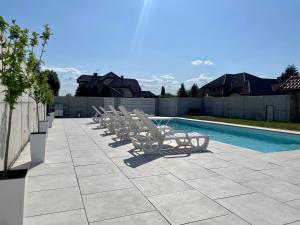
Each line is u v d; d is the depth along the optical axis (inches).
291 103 612.4
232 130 550.6
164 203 133.1
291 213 121.3
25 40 125.3
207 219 115.6
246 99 740.7
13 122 228.1
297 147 393.1
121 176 179.6
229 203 132.9
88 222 112.9
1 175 107.8
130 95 1825.8
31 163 217.3
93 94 1647.4
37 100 313.4
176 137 261.7
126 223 112.0
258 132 482.9
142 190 151.9
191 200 136.9
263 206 129.3
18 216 92.9
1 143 185.5
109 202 134.6
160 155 247.4
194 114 934.4
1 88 185.5
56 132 427.8
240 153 255.4
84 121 660.1
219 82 1681.8
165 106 980.6
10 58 122.7
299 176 178.9
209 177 176.7
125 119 373.1
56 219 115.6
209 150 270.7
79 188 155.6
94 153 257.3
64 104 866.8
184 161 223.0
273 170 193.9
